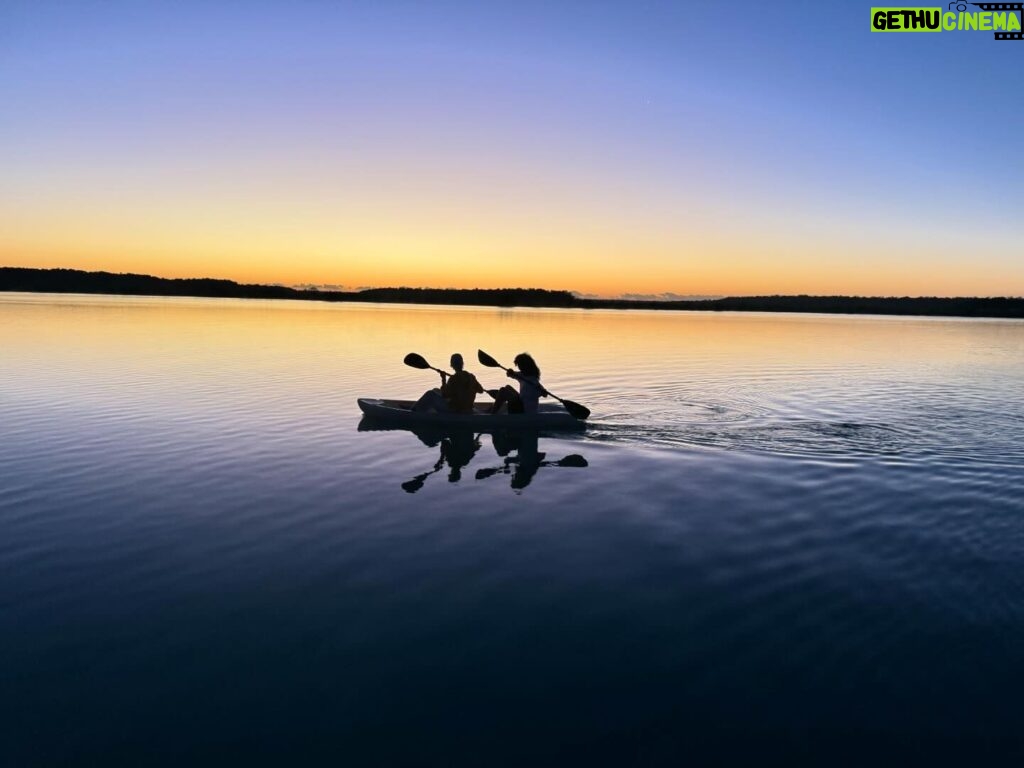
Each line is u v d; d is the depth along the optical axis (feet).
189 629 12.47
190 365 49.01
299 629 12.51
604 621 12.84
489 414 30.53
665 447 26.94
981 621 12.80
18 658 11.48
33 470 22.47
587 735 9.77
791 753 9.42
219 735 9.66
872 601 13.58
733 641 12.14
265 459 24.49
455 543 16.69
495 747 9.51
